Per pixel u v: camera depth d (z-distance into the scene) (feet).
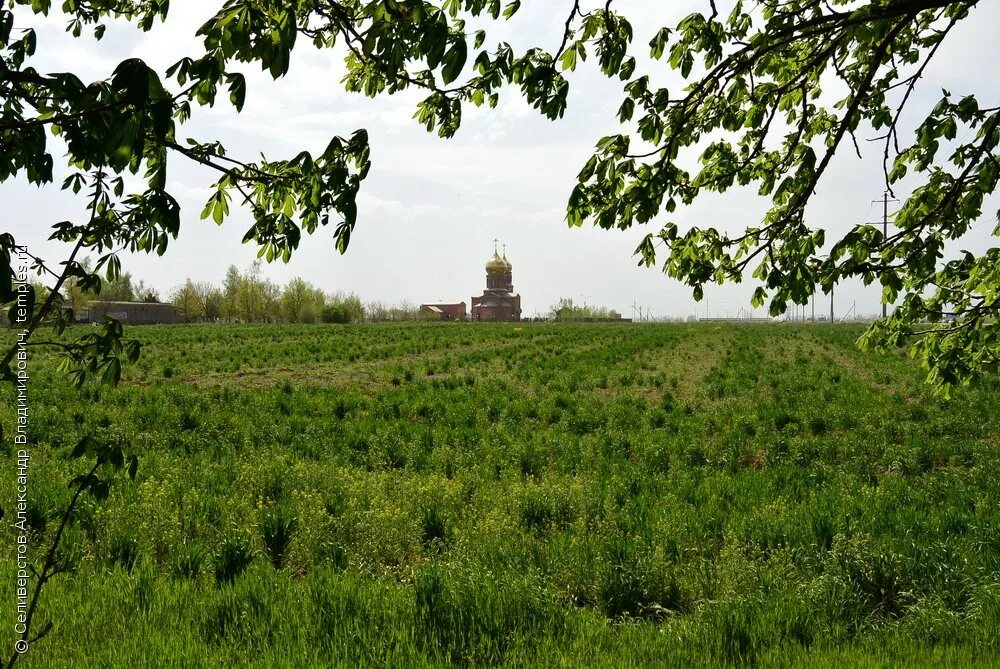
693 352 113.80
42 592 16.12
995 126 12.44
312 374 82.74
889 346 17.44
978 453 35.27
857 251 13.48
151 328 194.59
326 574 17.67
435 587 16.25
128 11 10.20
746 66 11.98
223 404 55.77
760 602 16.14
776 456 36.63
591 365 90.84
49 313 7.26
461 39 7.80
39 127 6.15
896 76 15.23
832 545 20.02
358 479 29.91
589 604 18.01
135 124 5.68
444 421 50.21
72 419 44.29
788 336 158.51
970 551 19.89
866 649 14.52
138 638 14.29
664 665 13.67
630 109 12.28
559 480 30.58
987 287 15.52
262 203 8.89
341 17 8.20
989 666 13.26
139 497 24.77
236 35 6.47
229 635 14.53
